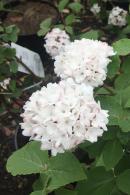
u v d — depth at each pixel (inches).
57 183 12.6
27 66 22.5
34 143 13.8
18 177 22.8
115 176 13.6
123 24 27.0
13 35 21.4
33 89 23.5
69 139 11.9
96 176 13.6
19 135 22.4
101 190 13.4
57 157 13.2
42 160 13.3
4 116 25.8
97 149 13.8
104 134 13.3
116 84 14.4
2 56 19.7
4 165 23.7
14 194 22.3
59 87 12.6
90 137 12.0
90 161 17.4
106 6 30.7
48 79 24.2
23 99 24.4
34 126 12.3
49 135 12.0
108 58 14.6
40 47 30.3
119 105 13.1
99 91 14.7
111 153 13.2
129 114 12.9
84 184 13.5
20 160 13.5
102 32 27.0
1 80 21.2
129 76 14.4
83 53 14.1
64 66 14.1
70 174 12.8
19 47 22.0
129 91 13.5
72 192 13.3
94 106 12.1
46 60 29.2
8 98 23.2
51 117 12.0
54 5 33.0
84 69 13.8
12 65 20.7
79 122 11.9
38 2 33.8
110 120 12.8
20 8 33.6
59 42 21.4
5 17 32.8
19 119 25.1
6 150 24.5
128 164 13.8
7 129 25.5
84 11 30.6
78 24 30.0
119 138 13.2
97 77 13.9
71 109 12.0
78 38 21.9
